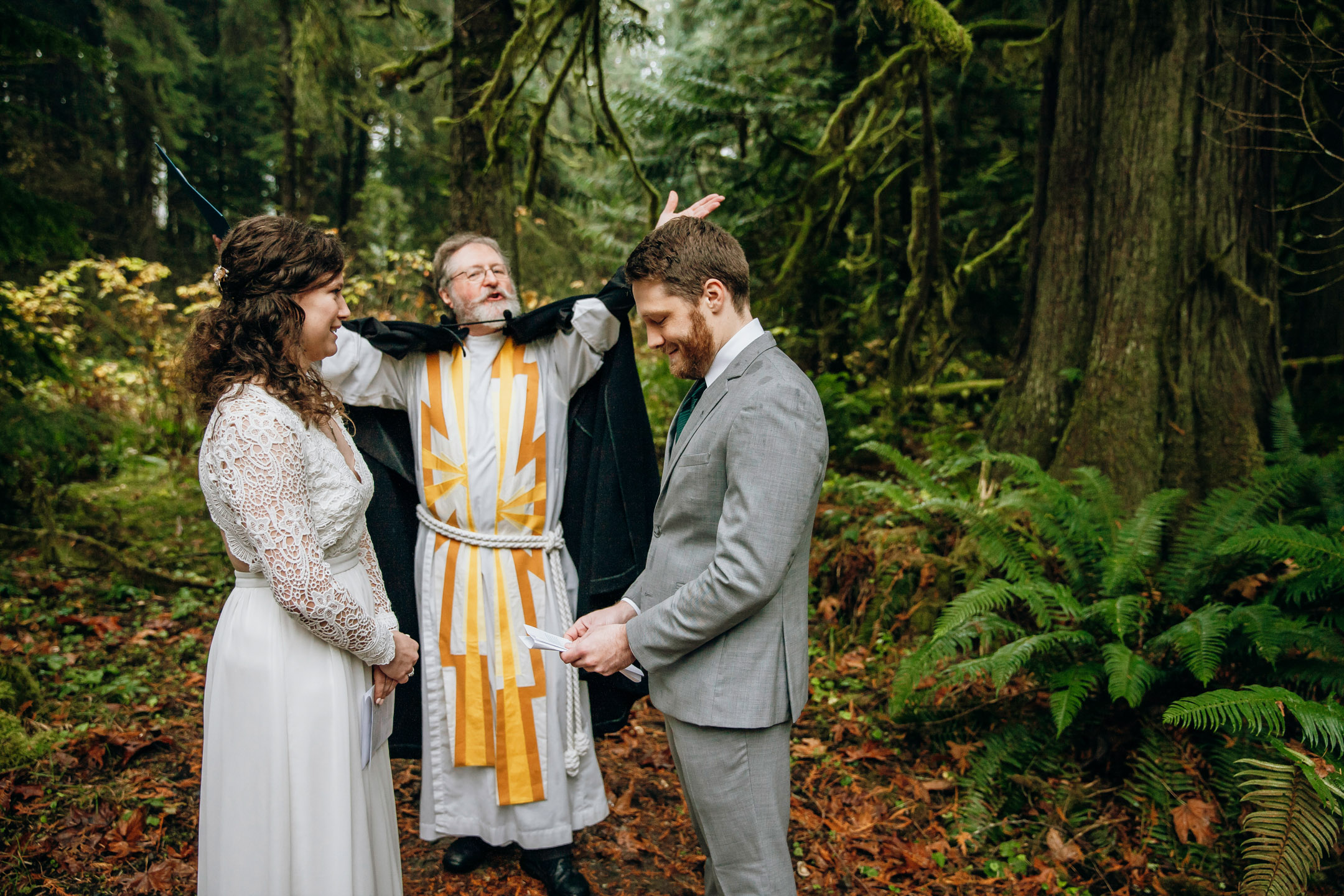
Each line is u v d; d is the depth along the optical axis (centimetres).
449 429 216
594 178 1058
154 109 1422
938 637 275
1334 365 497
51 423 453
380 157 1809
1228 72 344
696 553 158
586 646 158
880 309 676
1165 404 352
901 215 704
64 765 260
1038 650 277
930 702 307
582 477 232
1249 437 343
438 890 218
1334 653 232
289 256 146
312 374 155
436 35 1293
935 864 238
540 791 213
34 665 329
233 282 145
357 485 157
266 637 146
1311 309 530
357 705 155
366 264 688
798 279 543
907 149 691
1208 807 240
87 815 237
